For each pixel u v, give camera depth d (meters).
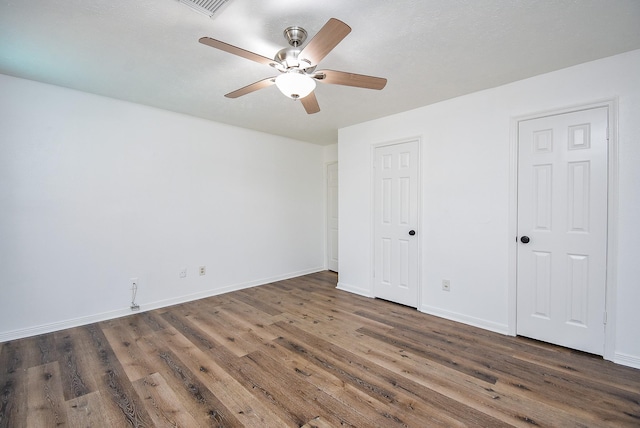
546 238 2.56
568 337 2.47
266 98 3.06
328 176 5.38
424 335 2.74
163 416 1.70
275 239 4.66
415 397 1.86
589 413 1.71
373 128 3.81
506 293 2.76
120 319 3.11
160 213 3.47
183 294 3.66
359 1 1.60
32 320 2.72
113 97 3.09
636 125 2.16
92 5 1.62
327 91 2.88
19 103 2.64
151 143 3.38
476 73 2.50
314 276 5.00
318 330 2.85
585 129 2.36
